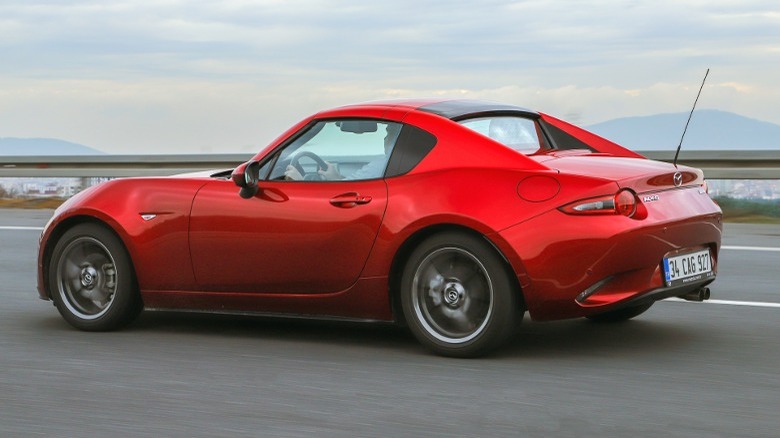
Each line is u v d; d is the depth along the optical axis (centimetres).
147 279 829
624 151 809
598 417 584
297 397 634
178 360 743
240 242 790
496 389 648
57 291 861
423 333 737
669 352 747
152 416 595
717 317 878
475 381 668
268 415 595
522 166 716
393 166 751
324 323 877
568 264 690
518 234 695
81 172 2161
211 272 806
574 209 691
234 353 764
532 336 805
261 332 843
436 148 741
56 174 2184
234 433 560
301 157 786
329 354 755
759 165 1634
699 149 1655
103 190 850
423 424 574
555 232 691
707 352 747
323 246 761
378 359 736
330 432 560
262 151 799
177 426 574
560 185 698
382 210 741
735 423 569
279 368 714
